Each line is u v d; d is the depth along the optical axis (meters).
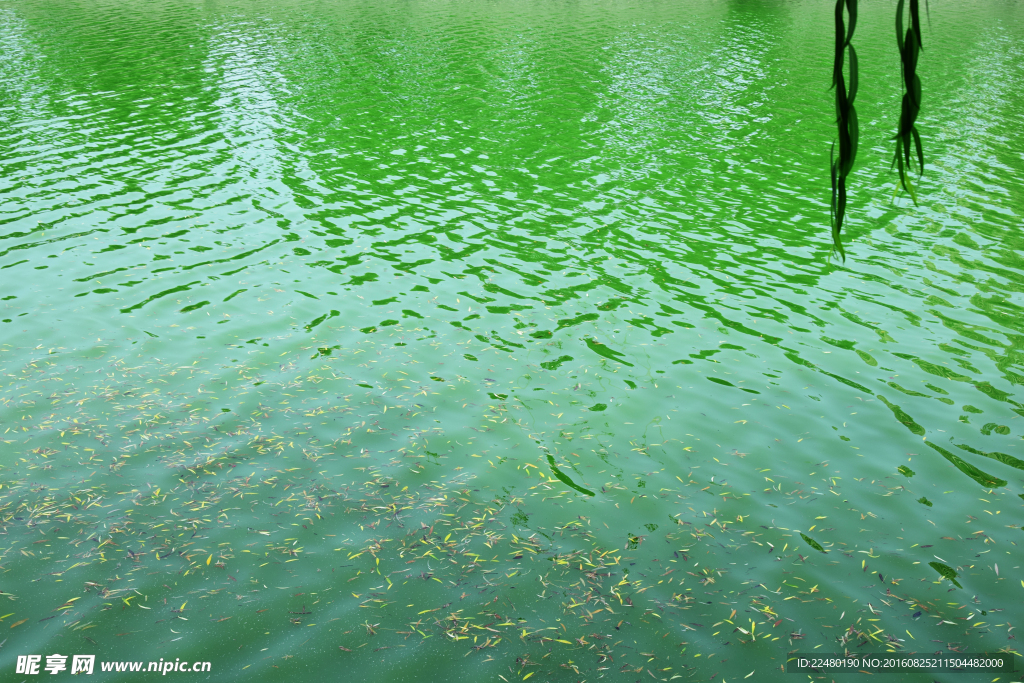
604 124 29.36
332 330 14.45
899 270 17.58
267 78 35.03
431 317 15.09
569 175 24.00
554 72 37.34
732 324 15.08
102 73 34.94
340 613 8.26
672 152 26.36
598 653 7.86
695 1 64.69
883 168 24.84
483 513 9.87
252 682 7.39
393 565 8.96
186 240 18.42
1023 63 40.44
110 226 19.06
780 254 18.48
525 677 7.55
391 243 18.66
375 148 26.19
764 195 22.53
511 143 27.03
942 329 14.92
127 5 54.38
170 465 10.48
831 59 41.25
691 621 8.30
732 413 12.20
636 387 12.88
